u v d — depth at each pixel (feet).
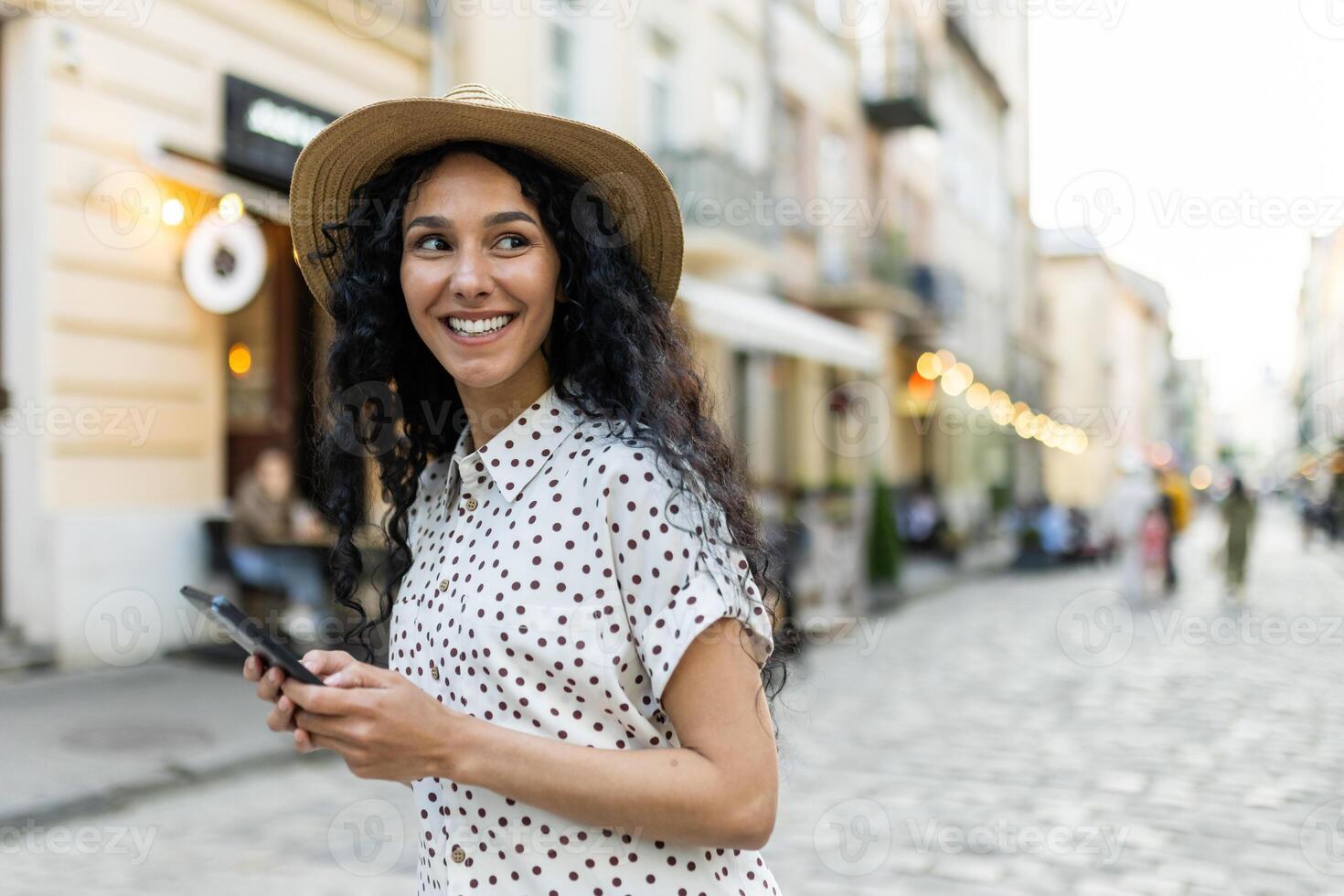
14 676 20.86
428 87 31.01
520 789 3.26
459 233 3.92
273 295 27.73
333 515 4.77
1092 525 62.95
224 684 21.01
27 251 21.75
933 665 27.40
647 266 4.37
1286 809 15.01
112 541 22.68
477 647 3.59
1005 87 96.48
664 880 3.51
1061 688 24.23
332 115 27.76
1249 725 20.42
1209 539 103.65
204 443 25.39
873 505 42.73
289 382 27.91
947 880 12.26
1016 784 16.34
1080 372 121.70
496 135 3.95
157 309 24.18
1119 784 16.29
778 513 36.40
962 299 78.48
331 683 3.17
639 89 41.39
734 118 48.39
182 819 14.02
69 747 16.39
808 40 55.83
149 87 23.35
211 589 24.26
